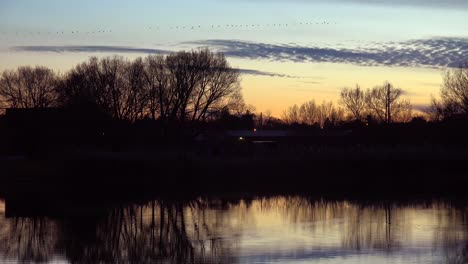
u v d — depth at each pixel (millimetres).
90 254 34281
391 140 112125
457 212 49531
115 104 104250
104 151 78250
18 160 96250
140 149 87375
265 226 42656
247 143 114188
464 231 39719
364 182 75625
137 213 50750
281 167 76062
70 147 83812
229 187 71562
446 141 93188
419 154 77438
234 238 37906
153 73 107312
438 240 36375
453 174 77188
